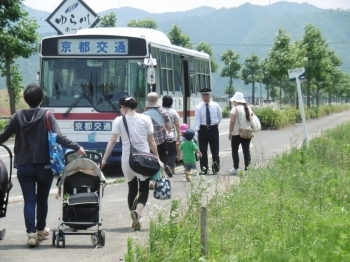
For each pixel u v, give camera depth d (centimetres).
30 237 967
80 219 985
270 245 901
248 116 1912
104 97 1969
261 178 1430
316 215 1108
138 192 1116
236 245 883
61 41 1984
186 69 2466
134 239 823
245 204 1124
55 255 923
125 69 1972
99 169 995
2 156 2695
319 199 1271
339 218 1064
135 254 816
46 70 1992
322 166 1748
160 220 854
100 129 1961
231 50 9519
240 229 960
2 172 945
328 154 1956
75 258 905
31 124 958
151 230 828
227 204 1096
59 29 2680
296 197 1277
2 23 3719
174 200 905
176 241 812
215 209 1029
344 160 1906
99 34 1973
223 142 3494
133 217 1071
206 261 797
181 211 1010
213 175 1902
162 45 2145
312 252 857
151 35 2167
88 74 1978
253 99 10556
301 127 4925
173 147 1855
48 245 996
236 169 1952
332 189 1368
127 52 1972
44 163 969
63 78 1986
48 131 966
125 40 1972
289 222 1034
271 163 1748
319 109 7094
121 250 957
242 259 824
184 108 2441
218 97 9369
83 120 1967
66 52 1984
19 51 3775
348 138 2777
